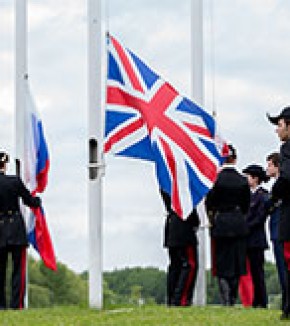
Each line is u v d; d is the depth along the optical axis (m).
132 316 24.67
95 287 27.39
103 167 27.45
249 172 29.03
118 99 27.25
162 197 28.34
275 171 27.33
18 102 30.62
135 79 27.39
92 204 27.39
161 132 27.44
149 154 27.45
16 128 30.59
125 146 27.27
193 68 30.50
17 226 27.94
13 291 28.06
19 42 30.78
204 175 27.58
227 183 28.11
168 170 27.42
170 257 28.44
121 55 27.33
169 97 27.64
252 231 28.75
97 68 27.64
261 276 28.86
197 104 27.78
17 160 30.28
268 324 22.69
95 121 27.58
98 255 27.39
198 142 27.62
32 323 23.55
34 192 30.17
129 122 27.30
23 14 30.83
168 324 22.97
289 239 22.88
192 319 23.77
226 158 28.23
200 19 30.42
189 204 27.45
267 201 27.42
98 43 27.67
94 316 24.77
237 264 28.25
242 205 28.19
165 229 28.41
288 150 22.92
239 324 22.80
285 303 24.39
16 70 30.75
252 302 29.11
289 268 23.06
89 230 27.44
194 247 28.23
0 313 25.89
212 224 28.30
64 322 23.62
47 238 29.92
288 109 23.16
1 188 27.88
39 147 30.20
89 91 27.64
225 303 28.34
